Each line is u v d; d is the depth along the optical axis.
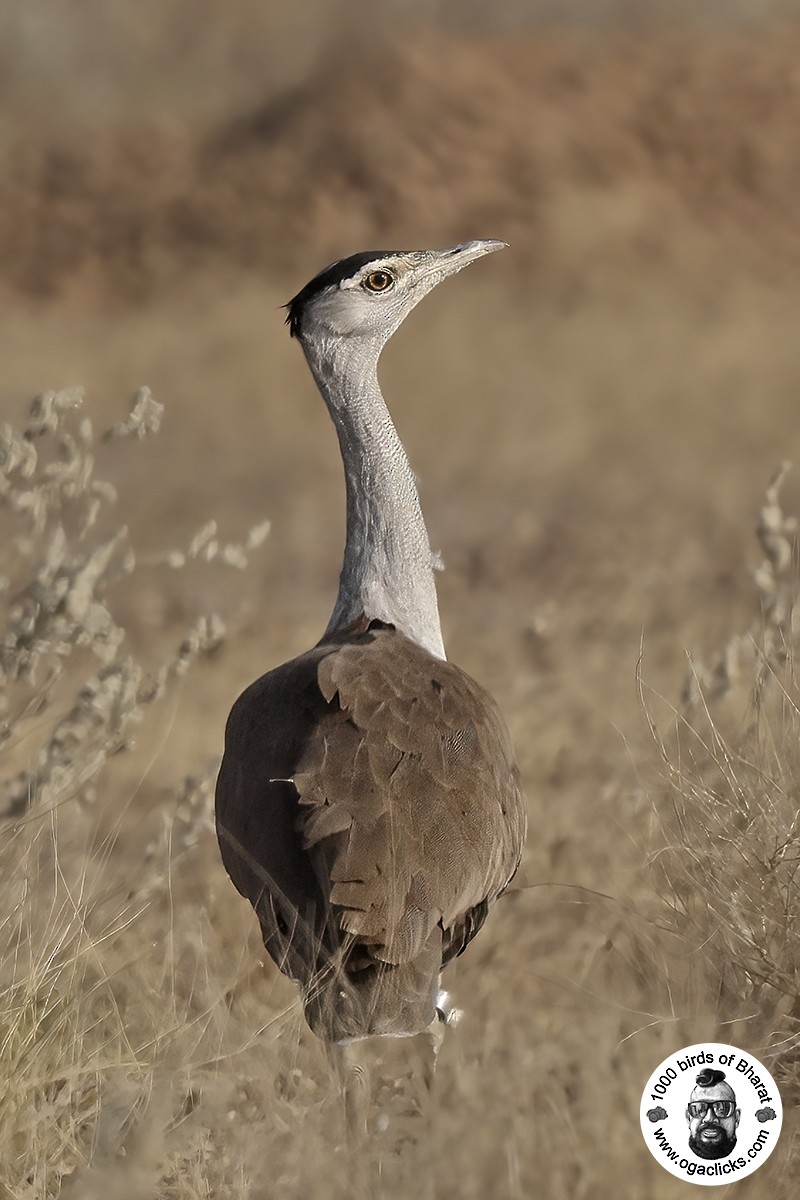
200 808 10.58
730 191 57.12
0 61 73.88
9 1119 7.66
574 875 11.38
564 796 12.60
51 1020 8.35
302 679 8.76
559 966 10.60
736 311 50.09
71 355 45.75
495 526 28.66
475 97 59.59
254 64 73.31
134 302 53.25
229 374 43.66
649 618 19.03
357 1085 7.84
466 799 8.31
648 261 53.72
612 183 56.81
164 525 28.25
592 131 58.72
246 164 58.34
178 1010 8.72
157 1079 7.77
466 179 57.00
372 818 7.96
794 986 8.61
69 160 60.91
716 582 21.92
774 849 8.99
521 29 66.88
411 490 9.77
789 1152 7.88
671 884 9.51
